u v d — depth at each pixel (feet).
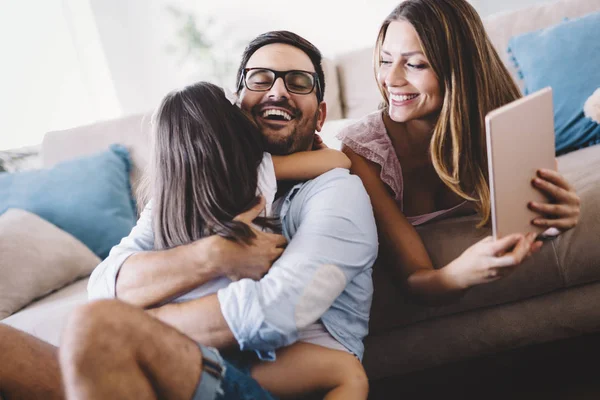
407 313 4.33
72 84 10.84
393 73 4.05
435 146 4.12
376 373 4.53
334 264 3.40
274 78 4.05
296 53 4.12
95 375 2.67
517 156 3.31
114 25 11.50
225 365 3.07
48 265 5.39
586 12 6.45
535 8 6.70
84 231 6.12
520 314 4.34
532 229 3.61
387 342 4.45
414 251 4.18
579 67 5.82
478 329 4.36
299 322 3.26
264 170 3.85
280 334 3.23
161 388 2.91
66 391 2.69
